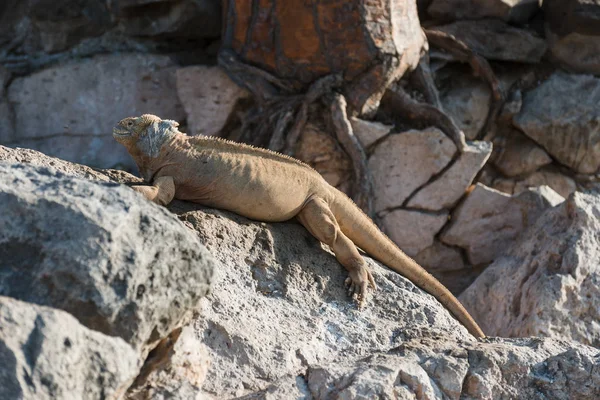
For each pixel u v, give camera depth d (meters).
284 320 20.48
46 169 15.11
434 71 45.22
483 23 46.22
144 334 13.79
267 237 21.59
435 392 17.81
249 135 42.66
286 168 22.08
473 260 39.84
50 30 48.06
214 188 21.12
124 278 13.37
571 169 45.47
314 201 22.23
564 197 45.12
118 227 13.54
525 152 45.25
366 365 17.81
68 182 14.45
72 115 46.50
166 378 15.12
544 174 45.47
